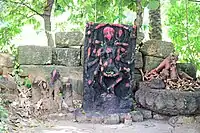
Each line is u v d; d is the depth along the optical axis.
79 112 5.47
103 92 5.65
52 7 7.17
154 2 3.26
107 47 5.69
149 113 5.60
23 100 5.45
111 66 5.66
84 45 5.70
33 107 5.37
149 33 7.01
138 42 6.30
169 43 6.25
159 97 5.40
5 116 4.50
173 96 5.36
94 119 5.31
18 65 6.04
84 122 5.30
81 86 6.11
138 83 6.01
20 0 6.91
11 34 6.71
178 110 5.37
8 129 4.43
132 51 5.74
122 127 5.11
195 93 5.40
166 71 5.88
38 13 6.71
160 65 6.00
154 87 5.61
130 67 5.72
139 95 5.66
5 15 6.75
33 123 4.99
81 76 6.16
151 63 6.22
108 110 5.57
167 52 6.23
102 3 5.74
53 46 6.46
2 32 6.64
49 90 5.56
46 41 7.13
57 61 6.18
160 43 6.21
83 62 5.86
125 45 5.72
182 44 7.29
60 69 6.14
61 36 6.21
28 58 6.03
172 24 7.41
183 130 5.00
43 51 6.08
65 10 7.12
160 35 6.98
